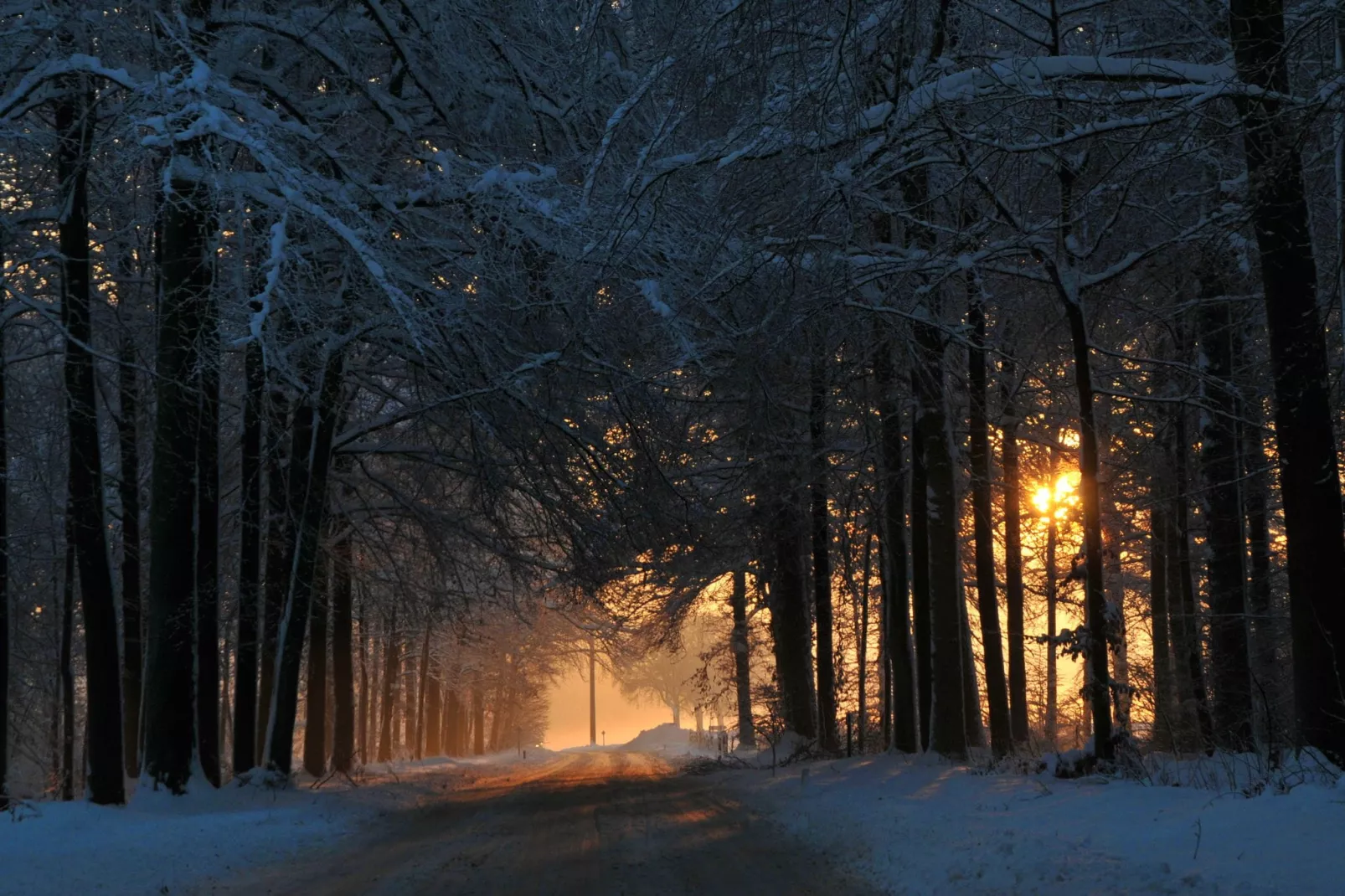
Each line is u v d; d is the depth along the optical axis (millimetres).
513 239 16250
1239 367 17406
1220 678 15664
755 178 12195
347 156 16812
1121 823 8898
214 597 18359
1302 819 7371
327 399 20000
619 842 11484
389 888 8945
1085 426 12641
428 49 17734
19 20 15570
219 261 17016
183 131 13523
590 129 18359
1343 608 9586
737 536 26844
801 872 9086
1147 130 10711
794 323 13195
